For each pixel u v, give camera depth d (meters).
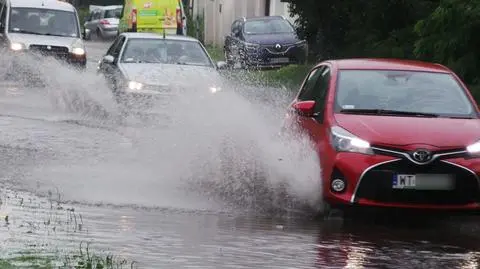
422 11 50.22
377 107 24.25
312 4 54.62
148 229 20.61
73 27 63.31
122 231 20.20
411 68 25.83
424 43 40.34
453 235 21.66
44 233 19.53
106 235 19.67
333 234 21.19
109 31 124.25
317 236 20.86
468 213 22.25
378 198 22.09
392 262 18.50
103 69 45.56
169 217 22.23
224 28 108.19
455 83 25.44
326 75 26.12
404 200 22.06
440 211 22.16
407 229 22.22
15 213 21.61
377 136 22.38
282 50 73.81
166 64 43.94
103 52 98.56
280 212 23.77
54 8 63.66
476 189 22.16
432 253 19.55
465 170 22.03
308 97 26.84
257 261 18.00
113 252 18.06
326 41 56.03
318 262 18.17
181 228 20.95
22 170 28.08
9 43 59.31
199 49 45.75
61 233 19.61
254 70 70.06
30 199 23.56
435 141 22.20
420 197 22.03
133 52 44.97
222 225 21.62
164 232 20.39
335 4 54.12
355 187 22.11
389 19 51.22
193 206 23.80
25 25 62.22
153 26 88.31
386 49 49.56
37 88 56.47
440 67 26.28
